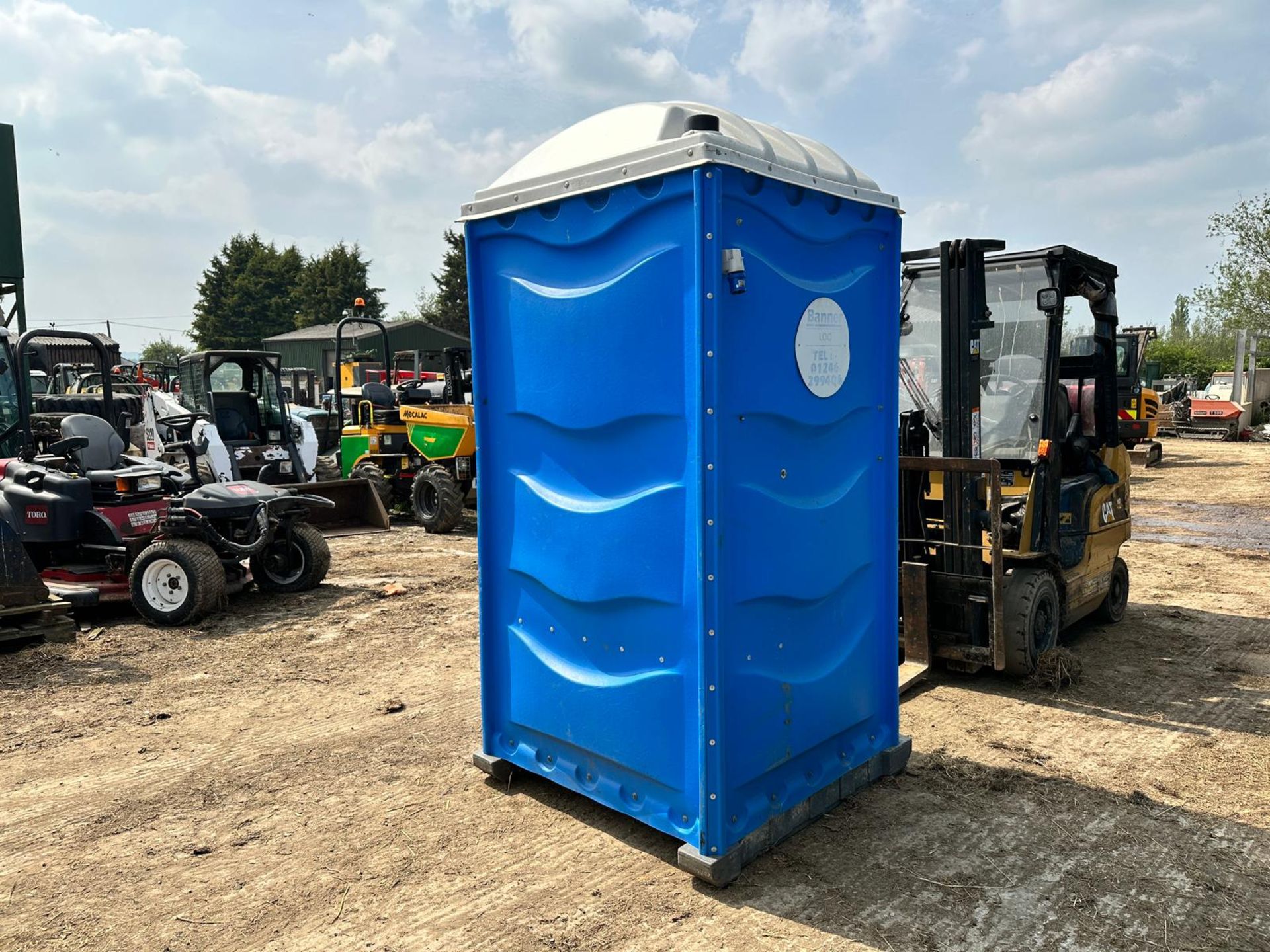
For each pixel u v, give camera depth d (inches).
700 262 107.6
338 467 521.3
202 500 263.1
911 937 107.4
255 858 127.1
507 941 106.9
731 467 112.8
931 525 215.0
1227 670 213.2
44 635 234.4
